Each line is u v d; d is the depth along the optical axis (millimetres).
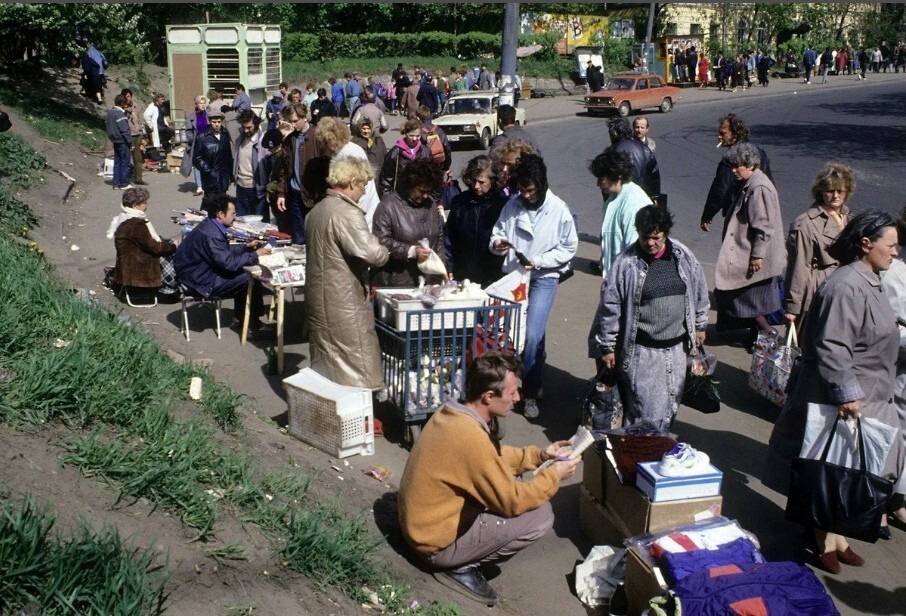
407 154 9414
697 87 48969
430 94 29875
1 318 4668
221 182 13242
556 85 45000
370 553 4133
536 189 6125
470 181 6703
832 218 6520
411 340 5695
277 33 24578
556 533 5016
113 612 2922
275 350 6969
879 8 61656
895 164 21281
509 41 11719
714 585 3643
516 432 6289
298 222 9773
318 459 5238
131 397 4391
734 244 7715
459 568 4172
